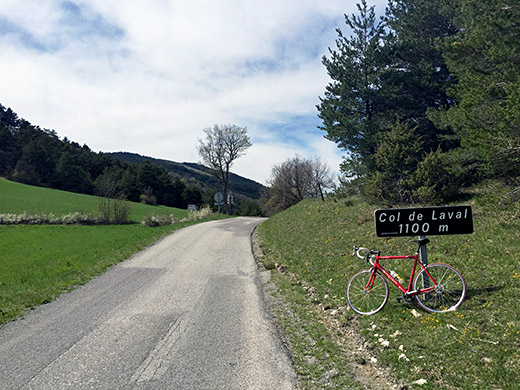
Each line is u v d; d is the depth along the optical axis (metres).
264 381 4.54
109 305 8.12
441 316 5.50
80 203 53.56
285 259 12.76
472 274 6.73
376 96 20.42
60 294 9.34
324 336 5.97
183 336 6.13
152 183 96.75
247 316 7.19
